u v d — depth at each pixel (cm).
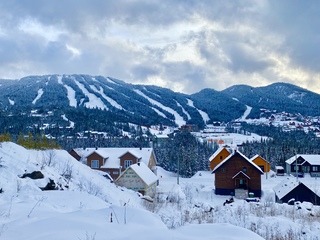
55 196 1247
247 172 4734
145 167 4406
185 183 5656
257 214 1895
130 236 707
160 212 1827
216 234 779
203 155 8912
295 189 3569
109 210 921
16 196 1186
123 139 12412
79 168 2447
